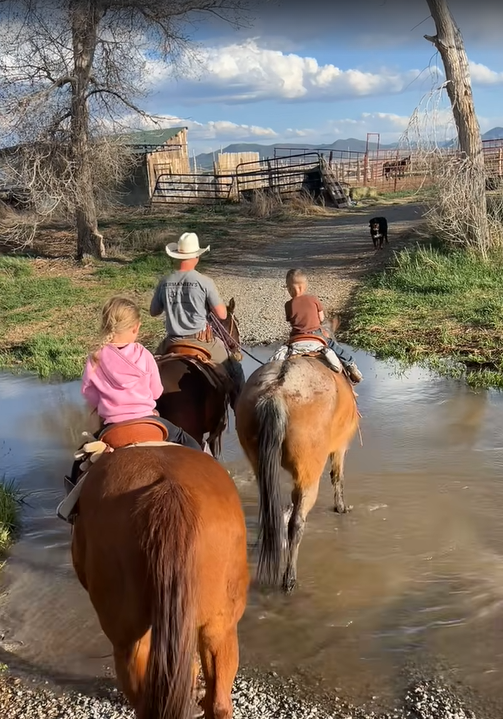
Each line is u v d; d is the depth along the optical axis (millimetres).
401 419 8617
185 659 2635
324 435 5113
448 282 14969
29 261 22328
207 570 2883
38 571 5660
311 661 4414
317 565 5547
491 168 18781
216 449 6441
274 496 4828
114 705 4078
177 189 36688
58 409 9812
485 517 6191
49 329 14297
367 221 28594
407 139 16797
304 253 22109
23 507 6887
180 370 5609
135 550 2805
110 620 3016
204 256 22172
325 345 5711
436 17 16109
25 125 19125
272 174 37312
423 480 6992
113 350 3852
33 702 4117
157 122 20781
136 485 3047
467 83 16625
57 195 19859
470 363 10469
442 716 3855
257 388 5133
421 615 4836
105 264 21562
